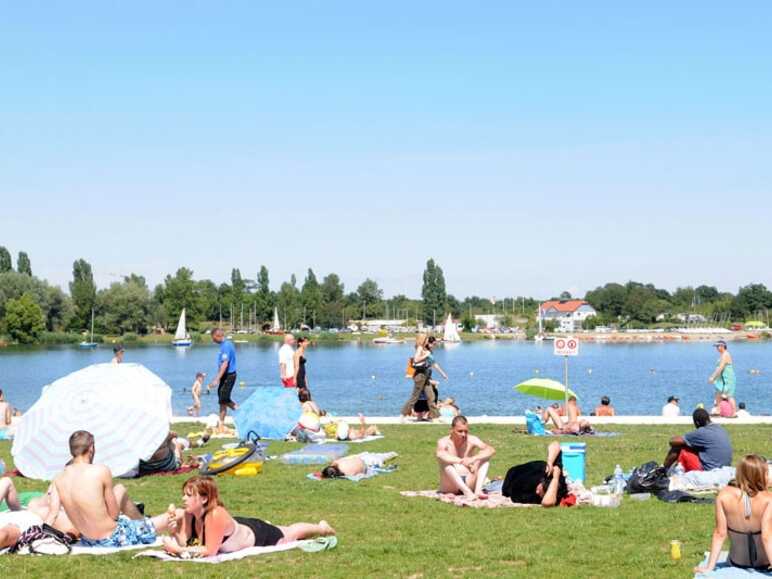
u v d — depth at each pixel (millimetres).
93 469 10602
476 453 14430
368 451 19406
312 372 91750
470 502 13375
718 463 14430
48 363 102250
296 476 16047
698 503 13180
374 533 11359
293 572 9344
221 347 23844
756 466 9141
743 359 115062
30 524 10477
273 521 12133
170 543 9992
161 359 116562
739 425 24281
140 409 15727
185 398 56750
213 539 10078
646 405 52906
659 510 12711
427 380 26062
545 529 11500
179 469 16812
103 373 16203
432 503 13398
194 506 10086
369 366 104000
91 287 167500
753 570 9109
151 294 173375
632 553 10219
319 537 10812
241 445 17031
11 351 130750
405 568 9578
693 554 10133
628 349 158500
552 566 9672
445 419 25750
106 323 168125
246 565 9641
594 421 25531
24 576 9172
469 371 92625
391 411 48219
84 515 10500
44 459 15383
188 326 190000
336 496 14055
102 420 15445
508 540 10922
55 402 15750
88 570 9398
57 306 150250
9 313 140875
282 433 21344
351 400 57375
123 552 10141
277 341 185375
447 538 11031
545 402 54438
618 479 14250
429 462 17719
